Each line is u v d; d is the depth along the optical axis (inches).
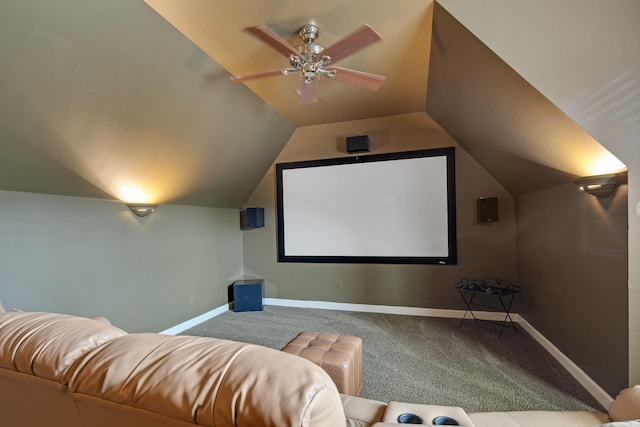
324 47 93.8
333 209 175.0
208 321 157.9
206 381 27.3
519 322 143.2
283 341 129.8
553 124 75.5
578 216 89.5
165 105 99.5
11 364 37.4
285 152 183.8
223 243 179.0
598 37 65.9
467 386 91.7
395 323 148.3
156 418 28.0
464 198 152.8
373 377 98.0
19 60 64.4
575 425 49.4
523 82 71.0
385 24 84.0
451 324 145.6
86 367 32.7
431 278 158.9
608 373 76.5
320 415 24.8
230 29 84.6
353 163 170.7
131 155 105.4
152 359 31.2
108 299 114.9
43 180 91.5
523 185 125.9
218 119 123.5
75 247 104.5
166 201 139.7
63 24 64.7
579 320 89.9
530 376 96.1
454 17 72.1
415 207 160.7
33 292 93.0
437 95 124.0
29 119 74.9
